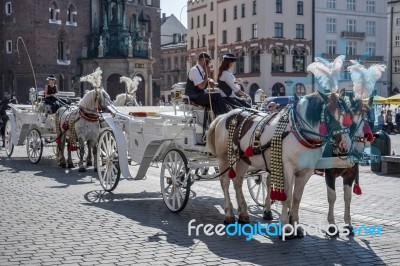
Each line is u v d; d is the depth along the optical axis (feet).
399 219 38.96
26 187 52.75
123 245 31.63
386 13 285.64
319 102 30.89
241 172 36.70
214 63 298.56
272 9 260.42
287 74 264.72
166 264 28.07
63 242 32.22
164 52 353.10
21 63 205.77
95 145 62.59
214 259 29.01
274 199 31.65
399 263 28.43
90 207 43.01
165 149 43.37
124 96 70.49
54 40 208.54
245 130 34.71
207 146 38.19
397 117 169.99
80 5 216.33
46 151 90.33
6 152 83.20
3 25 209.36
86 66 214.07
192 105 40.27
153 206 43.78
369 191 51.62
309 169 32.32
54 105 69.36
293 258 29.30
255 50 266.16
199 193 50.55
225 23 288.10
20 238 33.06
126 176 46.11
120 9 215.10
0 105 97.14
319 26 270.26
